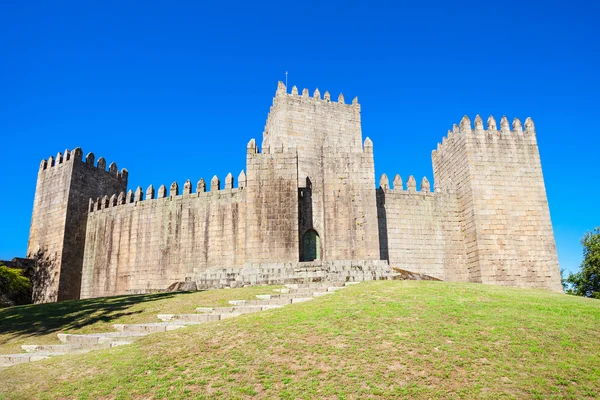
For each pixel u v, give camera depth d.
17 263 44.84
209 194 37.06
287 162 32.53
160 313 19.38
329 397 10.83
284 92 44.84
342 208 32.19
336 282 25.09
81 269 44.91
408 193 37.91
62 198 45.97
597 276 46.84
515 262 35.38
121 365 12.96
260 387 11.34
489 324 15.10
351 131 45.84
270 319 16.17
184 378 11.90
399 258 36.38
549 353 12.98
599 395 10.80
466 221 37.28
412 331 14.48
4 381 12.45
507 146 37.69
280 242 31.11
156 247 38.22
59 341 17.05
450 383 11.39
